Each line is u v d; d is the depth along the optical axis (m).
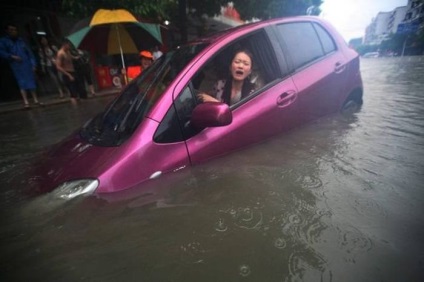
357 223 1.35
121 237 1.33
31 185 1.83
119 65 11.22
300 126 2.61
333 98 2.88
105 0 7.52
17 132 4.22
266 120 2.32
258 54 2.39
